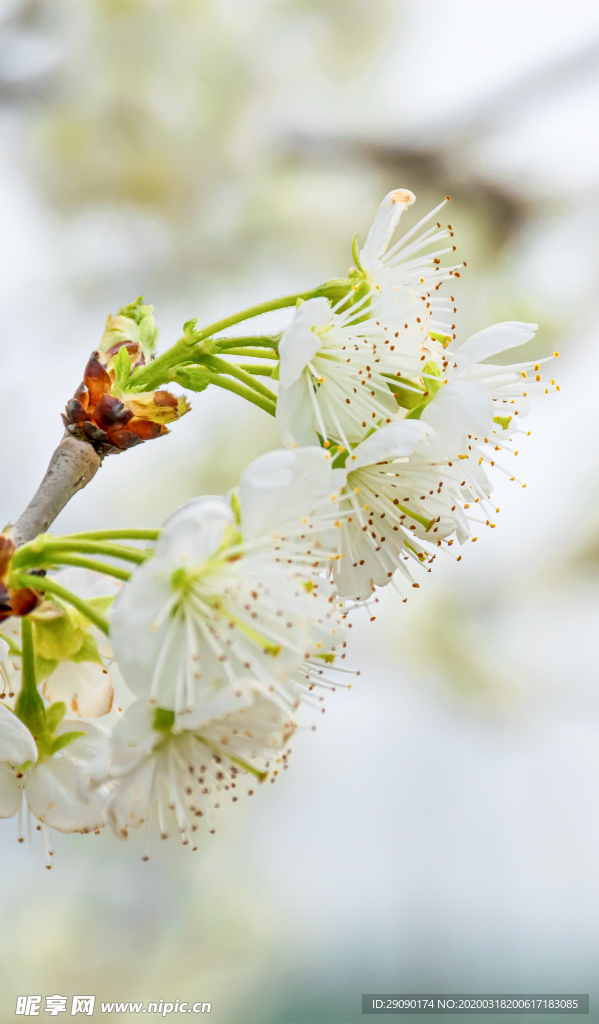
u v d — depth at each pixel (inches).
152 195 23.6
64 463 13.6
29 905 24.3
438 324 14.0
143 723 13.0
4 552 12.9
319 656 13.3
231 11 23.3
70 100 22.8
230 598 13.1
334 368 13.8
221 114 23.1
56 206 23.8
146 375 13.7
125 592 12.9
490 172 21.6
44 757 13.4
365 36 23.3
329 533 13.4
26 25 22.1
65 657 13.5
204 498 13.1
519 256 22.4
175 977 24.1
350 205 23.5
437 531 14.0
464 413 13.7
